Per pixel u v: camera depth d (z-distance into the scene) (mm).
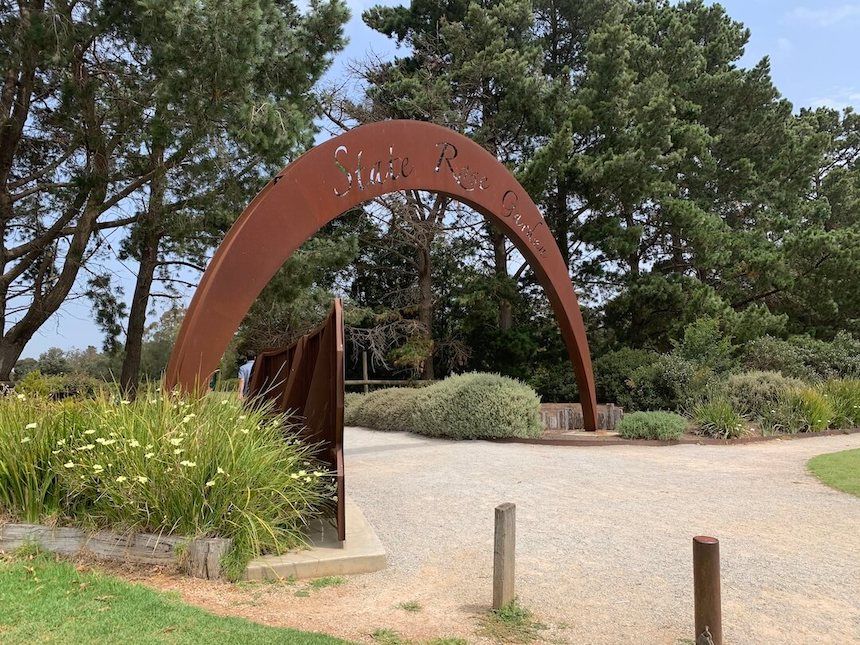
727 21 28406
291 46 12938
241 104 11102
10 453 4617
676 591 4133
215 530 4316
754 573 4465
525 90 20969
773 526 5691
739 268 21547
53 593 3529
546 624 3611
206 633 3115
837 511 6211
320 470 5172
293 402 6438
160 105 11023
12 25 11195
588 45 21719
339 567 4418
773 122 24766
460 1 22953
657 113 20578
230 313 7422
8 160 12906
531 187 19562
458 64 22031
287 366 7785
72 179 13273
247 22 10461
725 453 10047
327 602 3863
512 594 3852
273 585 4102
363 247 23891
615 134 20500
